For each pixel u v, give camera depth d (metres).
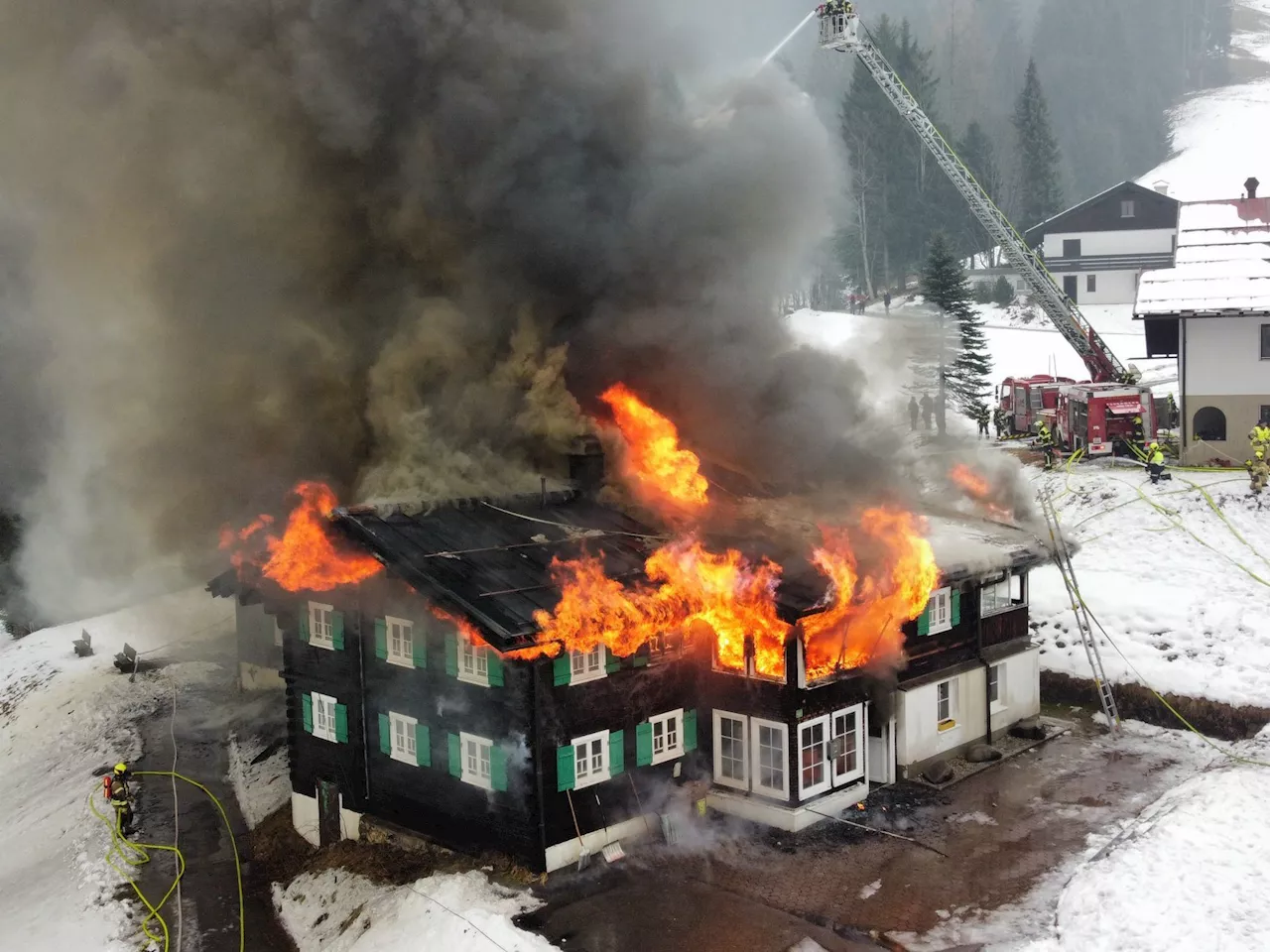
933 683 21.56
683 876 17.64
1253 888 15.65
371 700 20.16
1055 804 19.83
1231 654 24.67
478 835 18.38
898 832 18.89
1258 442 30.42
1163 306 33.16
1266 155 91.50
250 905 19.58
